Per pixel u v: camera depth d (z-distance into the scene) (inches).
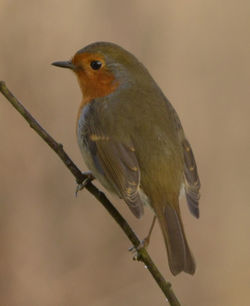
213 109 532.4
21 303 485.7
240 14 549.0
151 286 485.7
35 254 498.9
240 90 536.7
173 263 291.7
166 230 299.3
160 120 320.5
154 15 541.3
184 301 478.3
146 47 536.1
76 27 527.5
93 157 322.7
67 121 513.7
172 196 307.0
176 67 538.6
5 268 495.2
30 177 510.6
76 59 331.3
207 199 514.3
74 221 508.1
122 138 315.9
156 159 310.2
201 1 548.1
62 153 297.6
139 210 297.6
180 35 543.8
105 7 536.1
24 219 505.7
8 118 512.7
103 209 510.6
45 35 519.8
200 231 506.3
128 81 328.5
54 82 516.7
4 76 511.5
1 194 507.2
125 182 307.6
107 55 328.5
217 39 545.3
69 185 511.8
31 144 513.3
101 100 328.2
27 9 519.5
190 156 326.3
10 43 514.6
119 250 502.0
